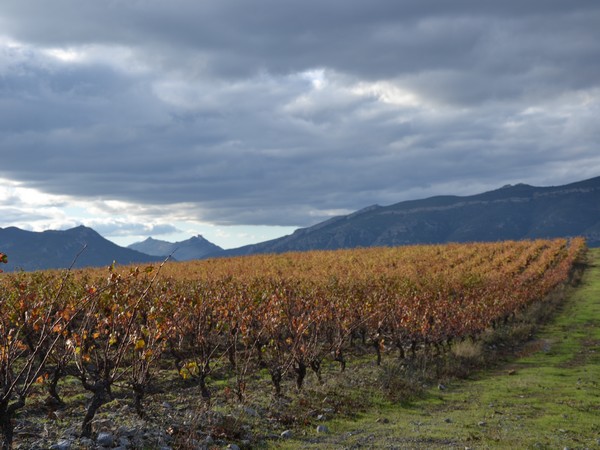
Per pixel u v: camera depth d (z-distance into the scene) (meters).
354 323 22.78
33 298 13.33
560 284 54.44
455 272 48.41
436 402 17.69
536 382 20.84
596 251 88.38
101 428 11.34
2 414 9.26
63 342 12.93
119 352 11.66
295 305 20.92
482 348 28.55
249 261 60.78
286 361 17.11
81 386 15.35
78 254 9.98
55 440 10.34
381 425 14.24
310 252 73.38
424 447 12.09
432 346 28.17
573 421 14.83
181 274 40.69
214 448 11.16
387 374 20.23
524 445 12.25
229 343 18.83
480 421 14.79
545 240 87.19
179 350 17.92
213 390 16.59
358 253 69.44
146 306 13.73
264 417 14.02
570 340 31.67
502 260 63.91
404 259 63.03
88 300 10.67
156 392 15.73
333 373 20.34
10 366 9.52
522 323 36.62
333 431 13.49
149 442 10.86
